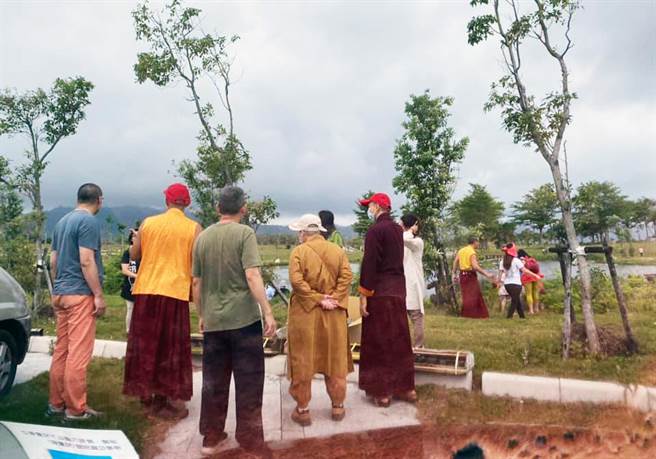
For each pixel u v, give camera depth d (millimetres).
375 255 3123
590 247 3375
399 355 2822
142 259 3064
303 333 2730
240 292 2545
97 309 2906
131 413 2637
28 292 7000
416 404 1990
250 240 2607
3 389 3246
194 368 4012
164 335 2916
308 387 2664
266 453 1604
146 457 2133
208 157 6000
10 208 6453
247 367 2379
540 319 6328
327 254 2959
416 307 4094
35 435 1822
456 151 9102
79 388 2701
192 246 3148
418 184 9250
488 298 8797
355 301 4238
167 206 3287
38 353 4516
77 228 2924
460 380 2861
